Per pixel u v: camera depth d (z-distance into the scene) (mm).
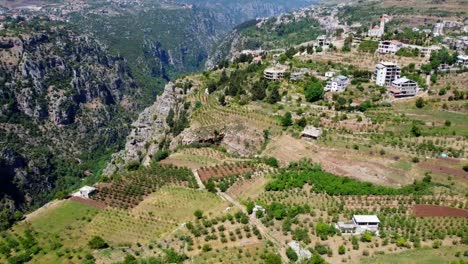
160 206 165875
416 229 133625
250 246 133250
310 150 189375
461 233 129375
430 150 175375
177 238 142000
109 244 143875
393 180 164125
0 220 160750
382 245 128000
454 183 157250
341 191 155375
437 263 117500
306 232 135125
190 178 186000
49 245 144625
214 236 138875
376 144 184375
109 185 187125
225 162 196750
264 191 164375
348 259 122750
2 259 139875
